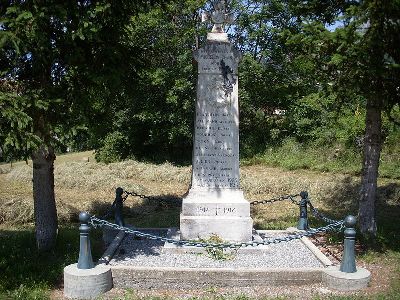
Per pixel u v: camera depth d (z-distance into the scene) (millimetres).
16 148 6598
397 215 13484
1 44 6363
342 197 16344
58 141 7602
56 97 7398
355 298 6574
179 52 25016
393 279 7551
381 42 7590
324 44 8102
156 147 28219
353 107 22969
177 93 24828
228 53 9188
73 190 17750
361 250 9086
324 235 10336
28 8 6844
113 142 27453
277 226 11680
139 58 8734
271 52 24281
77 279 6793
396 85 8359
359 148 23078
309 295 6832
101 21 7391
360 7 7422
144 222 12367
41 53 7070
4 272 7496
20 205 12828
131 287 7215
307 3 9234
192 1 23766
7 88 7508
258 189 17812
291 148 26344
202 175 9188
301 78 23188
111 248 8586
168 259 8172
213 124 9180
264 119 28781
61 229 10953
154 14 23297
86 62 7762
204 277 7242
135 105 25750
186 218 8898
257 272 7289
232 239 8922
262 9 24203
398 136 20703
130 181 19578
